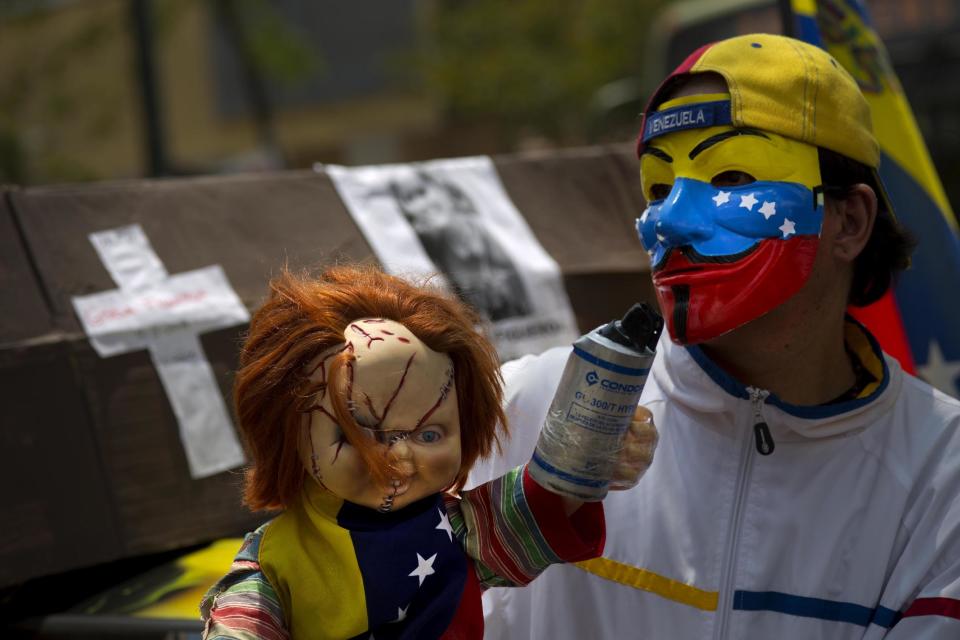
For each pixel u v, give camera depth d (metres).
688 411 1.69
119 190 2.38
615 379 1.30
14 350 2.11
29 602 2.15
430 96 18.02
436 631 1.33
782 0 2.34
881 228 1.68
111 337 2.21
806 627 1.57
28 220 2.24
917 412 1.63
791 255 1.53
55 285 2.21
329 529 1.33
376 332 1.31
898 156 2.35
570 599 1.69
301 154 19.41
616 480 1.39
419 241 2.63
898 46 6.78
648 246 1.62
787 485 1.62
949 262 2.32
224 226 2.45
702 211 1.54
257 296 2.38
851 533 1.58
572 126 15.05
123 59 13.56
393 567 1.32
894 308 2.26
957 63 6.67
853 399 1.62
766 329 1.58
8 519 2.07
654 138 1.62
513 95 15.08
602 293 2.79
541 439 1.36
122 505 2.18
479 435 1.43
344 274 1.42
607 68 14.77
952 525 1.53
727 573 1.61
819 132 1.55
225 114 19.03
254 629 1.28
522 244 2.75
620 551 1.67
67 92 13.22
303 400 1.30
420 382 1.31
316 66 13.06
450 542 1.37
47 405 2.13
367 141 18.78
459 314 1.41
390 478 1.28
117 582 2.18
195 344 2.30
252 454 1.38
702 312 1.53
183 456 2.25
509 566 1.38
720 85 1.57
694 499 1.65
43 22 12.87
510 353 2.63
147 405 2.23
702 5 7.37
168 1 12.02
